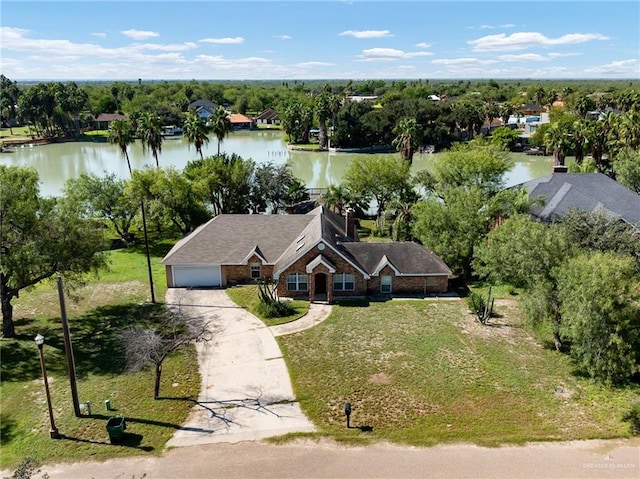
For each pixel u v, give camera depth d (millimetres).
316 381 26625
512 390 25438
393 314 35188
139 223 55844
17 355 29562
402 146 73312
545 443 21359
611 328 24531
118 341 31406
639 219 41250
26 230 30969
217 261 40750
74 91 155000
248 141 152875
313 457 20719
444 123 125812
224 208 60781
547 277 27875
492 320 34031
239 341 31234
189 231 55094
